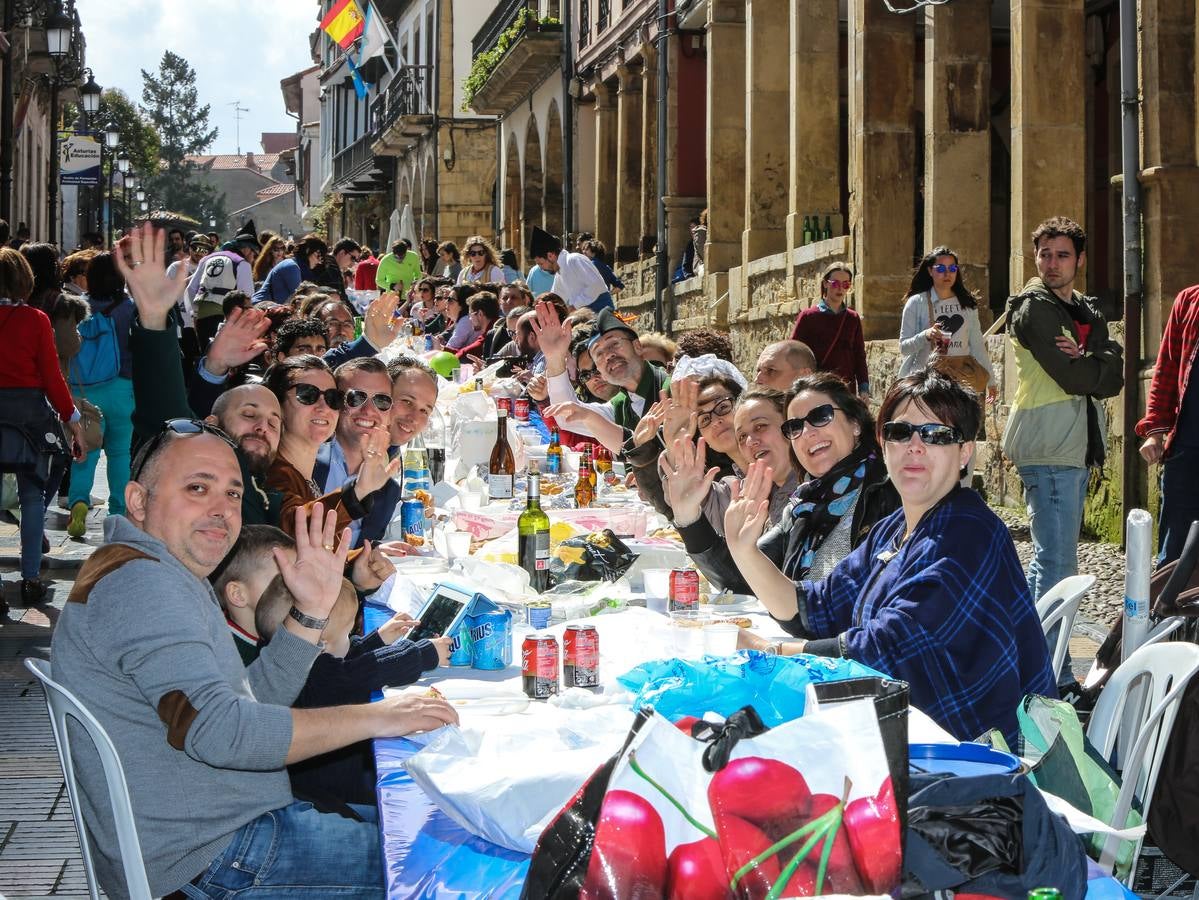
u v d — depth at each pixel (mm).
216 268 12648
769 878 2141
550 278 16781
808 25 16703
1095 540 10367
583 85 27562
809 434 4742
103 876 3184
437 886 2482
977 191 13484
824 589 4145
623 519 5750
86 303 9969
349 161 55562
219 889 3184
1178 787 3365
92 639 3111
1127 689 3633
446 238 40875
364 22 43969
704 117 22109
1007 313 7172
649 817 2197
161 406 5930
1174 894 3557
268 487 5297
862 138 14391
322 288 14094
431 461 7895
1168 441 6426
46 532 10750
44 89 38375
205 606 3252
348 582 3926
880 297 14469
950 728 3512
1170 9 9586
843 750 2232
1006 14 17766
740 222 19906
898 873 2180
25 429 8094
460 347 15672
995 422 11789
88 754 3094
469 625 3926
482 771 2709
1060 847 2387
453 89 40688
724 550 4770
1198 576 4246
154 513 3299
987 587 3588
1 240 12867
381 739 3232
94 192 51469
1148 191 9703
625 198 24891
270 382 5801
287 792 3295
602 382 8430
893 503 4660
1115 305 16078
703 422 6215
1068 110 12055
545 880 2219
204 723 3035
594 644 3602
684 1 21047
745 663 2824
